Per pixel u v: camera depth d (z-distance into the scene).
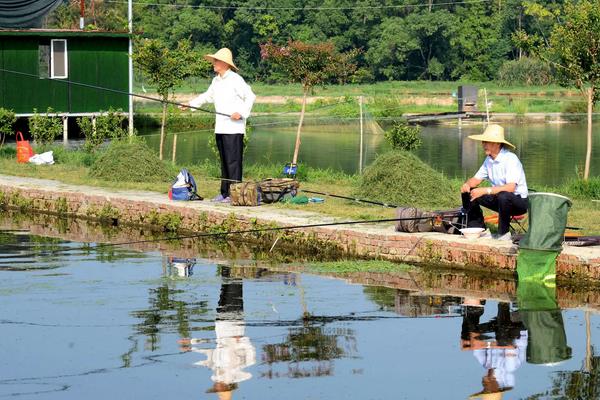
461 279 17.97
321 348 13.73
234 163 23.66
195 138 52.88
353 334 14.41
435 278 18.06
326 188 26.97
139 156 28.66
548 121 69.94
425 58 115.12
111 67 48.31
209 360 13.21
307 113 73.19
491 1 116.25
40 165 32.59
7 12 49.72
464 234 18.84
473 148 49.19
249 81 114.88
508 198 18.31
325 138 55.59
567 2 29.02
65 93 47.47
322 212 22.38
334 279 18.05
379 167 23.75
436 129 63.47
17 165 32.31
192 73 36.88
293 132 60.16
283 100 84.62
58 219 25.67
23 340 14.14
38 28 50.97
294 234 21.00
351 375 12.59
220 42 116.06
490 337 14.25
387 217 21.62
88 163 33.66
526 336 14.28
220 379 12.46
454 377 12.52
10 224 24.73
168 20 116.00
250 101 23.30
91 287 17.36
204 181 28.50
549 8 110.56
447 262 18.77
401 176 23.44
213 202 23.88
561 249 17.44
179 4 120.12
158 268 19.06
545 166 39.72
